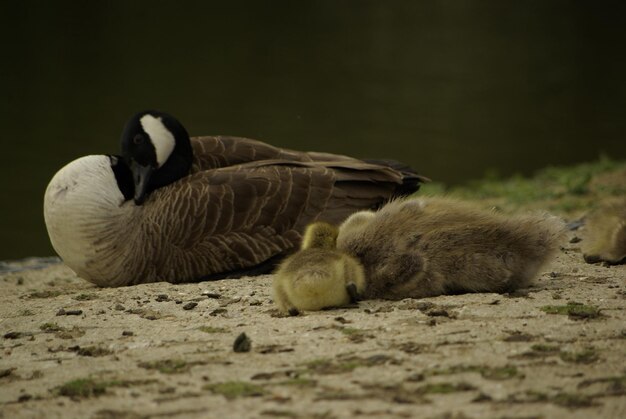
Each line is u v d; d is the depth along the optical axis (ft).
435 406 23.35
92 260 45.37
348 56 148.05
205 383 26.08
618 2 188.85
